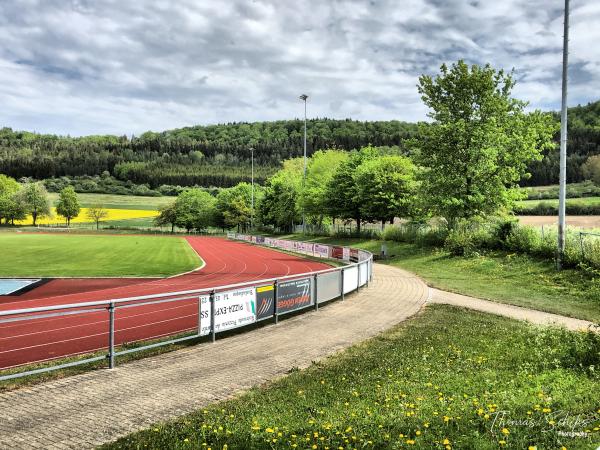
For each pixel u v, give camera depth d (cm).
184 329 1424
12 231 10500
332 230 6462
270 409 714
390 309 1702
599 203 7394
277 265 3666
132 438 610
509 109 3681
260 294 1383
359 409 697
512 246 2894
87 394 801
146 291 2209
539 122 3584
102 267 3253
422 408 687
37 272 2914
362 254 3184
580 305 1806
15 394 797
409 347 1123
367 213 5222
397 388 802
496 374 874
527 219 6438
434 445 557
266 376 923
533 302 1888
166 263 3684
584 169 10419
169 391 823
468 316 1573
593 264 2178
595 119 14312
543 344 1102
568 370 892
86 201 17400
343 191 5741
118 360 1026
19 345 1240
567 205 7350
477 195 3628
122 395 798
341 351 1120
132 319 1562
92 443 606
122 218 14725
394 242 4588
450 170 3741
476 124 3622
